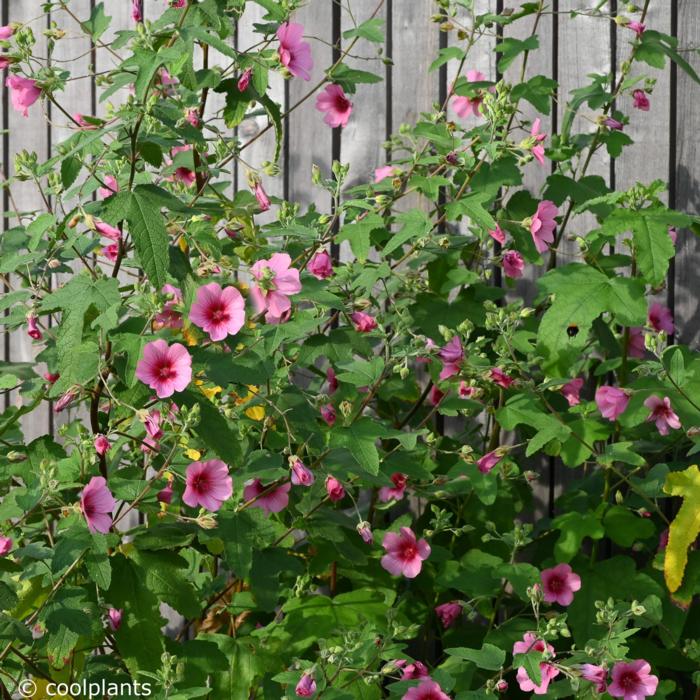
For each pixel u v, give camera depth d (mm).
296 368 2842
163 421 2549
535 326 2838
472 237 2902
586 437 2684
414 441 2514
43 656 2621
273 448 2658
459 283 2818
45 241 2684
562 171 2910
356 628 2613
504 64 2861
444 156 2754
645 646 2652
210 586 2740
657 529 2809
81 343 2510
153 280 2410
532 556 2871
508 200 2910
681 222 2613
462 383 2746
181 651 2543
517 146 2715
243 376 2480
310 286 2594
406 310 2797
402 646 2537
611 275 2848
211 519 2494
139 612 2506
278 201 2873
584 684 2498
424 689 2498
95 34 2635
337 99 2922
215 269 2520
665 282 2844
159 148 2490
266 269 2482
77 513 2471
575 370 2840
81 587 2486
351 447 2510
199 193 2693
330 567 2781
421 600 2840
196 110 2635
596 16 2834
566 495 2805
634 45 2797
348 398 2729
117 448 2625
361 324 2688
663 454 2830
